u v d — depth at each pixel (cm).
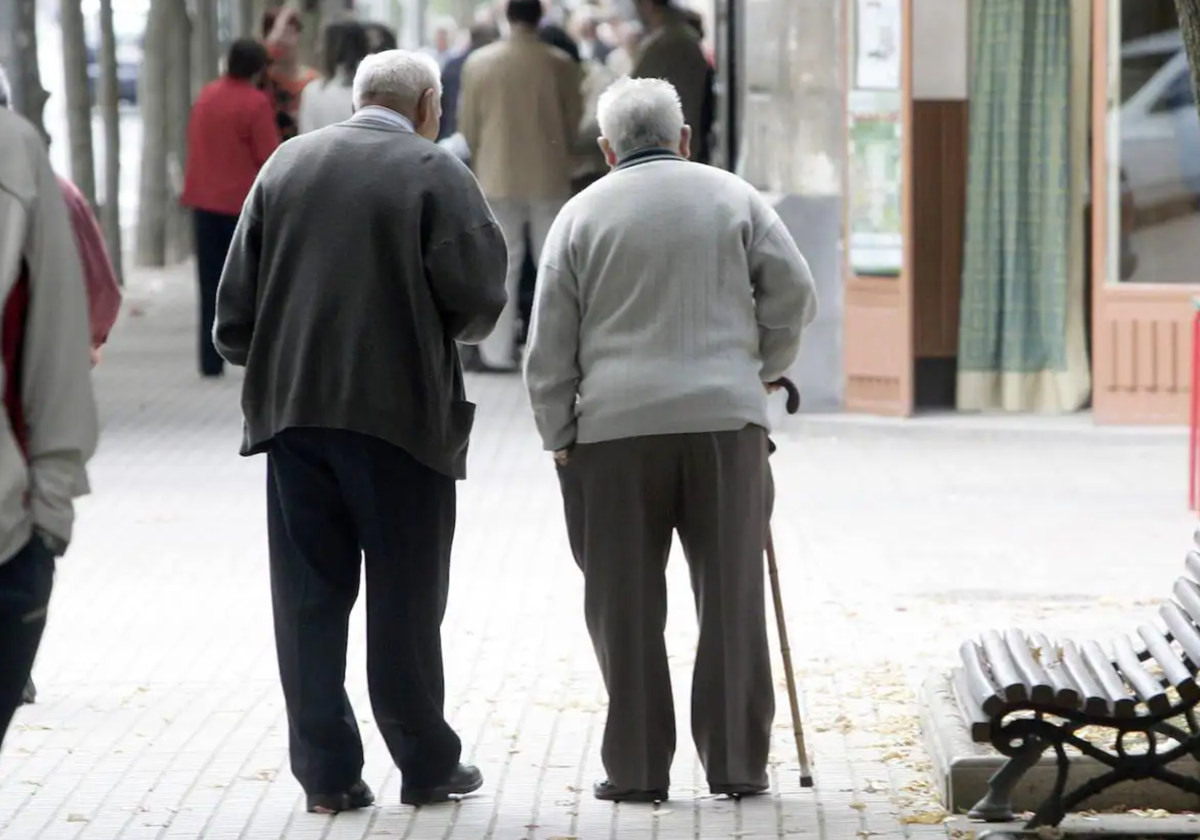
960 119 4319
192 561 3131
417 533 1852
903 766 2000
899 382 4244
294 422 1831
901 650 2506
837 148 4300
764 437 1878
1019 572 2983
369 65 1872
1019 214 4272
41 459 1351
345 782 1892
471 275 1808
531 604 2817
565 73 5125
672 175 1875
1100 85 4109
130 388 5062
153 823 1873
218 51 9425
